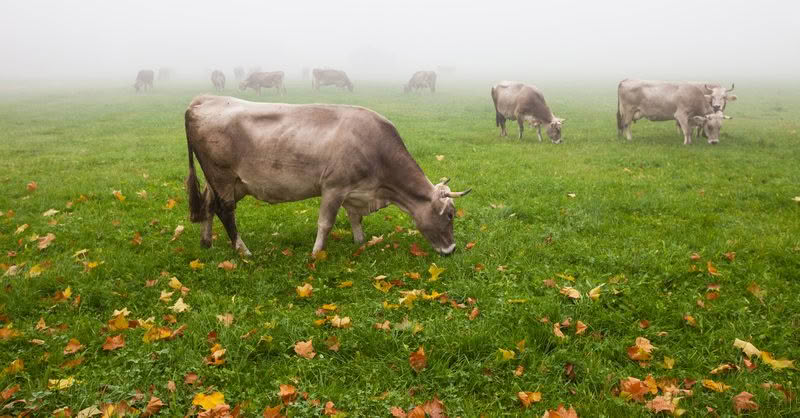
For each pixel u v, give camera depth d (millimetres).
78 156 12844
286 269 5984
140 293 5355
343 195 6117
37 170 11055
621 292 5293
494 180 10141
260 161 6051
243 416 3564
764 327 4598
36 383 3838
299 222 7820
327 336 4562
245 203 8805
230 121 6055
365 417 3586
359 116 6094
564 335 4484
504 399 3805
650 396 3795
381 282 5602
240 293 5410
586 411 3598
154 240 6832
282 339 4480
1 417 3473
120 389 3744
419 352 4141
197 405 3664
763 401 3650
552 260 6219
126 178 10250
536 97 15438
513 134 17422
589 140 15773
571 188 9469
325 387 3881
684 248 6387
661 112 15117
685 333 4609
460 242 6945
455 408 3678
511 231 7289
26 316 4887
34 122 21531
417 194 6289
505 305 5004
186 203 8719
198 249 6555
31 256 6227
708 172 10727
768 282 5445
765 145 14211
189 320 4746
